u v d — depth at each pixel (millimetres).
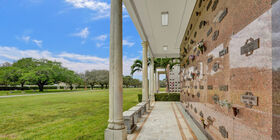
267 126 1413
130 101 13023
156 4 4598
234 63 2107
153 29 6652
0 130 4641
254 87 1628
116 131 2865
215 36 2900
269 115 1385
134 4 4566
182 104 8742
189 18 5566
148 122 5109
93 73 53438
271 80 1362
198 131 4070
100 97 17203
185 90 7320
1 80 32188
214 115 2990
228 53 2301
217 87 2795
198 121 4441
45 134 4199
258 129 1551
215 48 2904
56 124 5285
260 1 1530
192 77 5184
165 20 5613
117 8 3080
